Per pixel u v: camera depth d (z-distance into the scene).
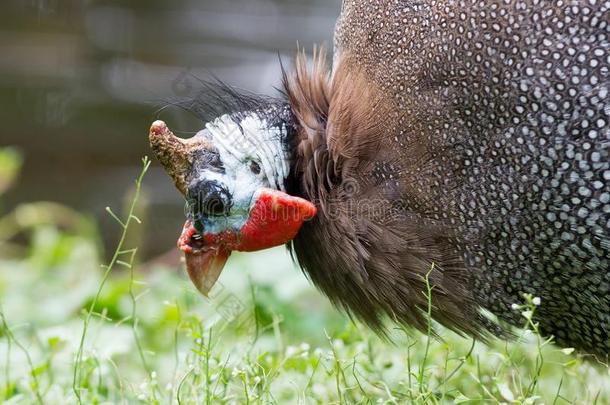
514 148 5.46
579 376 6.60
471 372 6.69
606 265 5.49
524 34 5.36
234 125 6.22
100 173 15.57
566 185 5.41
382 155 5.90
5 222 13.98
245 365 6.20
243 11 19.27
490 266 5.78
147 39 18.34
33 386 6.50
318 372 6.83
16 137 16.11
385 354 7.14
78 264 11.30
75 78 17.47
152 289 9.37
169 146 6.15
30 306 9.28
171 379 6.89
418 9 5.68
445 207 5.74
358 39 6.03
